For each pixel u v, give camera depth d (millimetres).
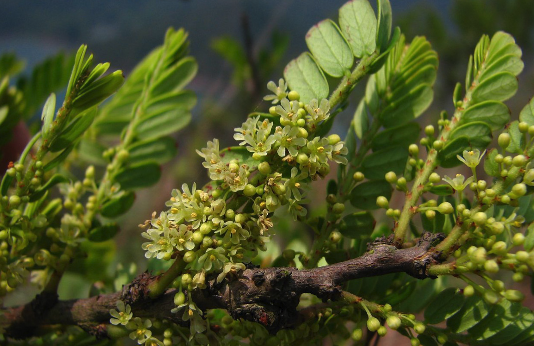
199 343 145
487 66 163
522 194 138
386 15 149
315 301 170
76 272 201
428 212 147
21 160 154
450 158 155
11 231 156
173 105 193
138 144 189
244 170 140
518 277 132
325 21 158
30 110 237
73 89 148
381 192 163
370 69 151
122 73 149
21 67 278
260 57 396
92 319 160
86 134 213
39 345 182
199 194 140
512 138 149
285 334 149
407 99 167
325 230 158
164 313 146
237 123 494
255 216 144
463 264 134
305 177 141
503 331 146
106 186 181
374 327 135
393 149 164
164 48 196
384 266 138
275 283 134
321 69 155
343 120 465
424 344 151
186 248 138
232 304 136
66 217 174
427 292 175
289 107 142
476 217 136
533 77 605
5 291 162
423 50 170
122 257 527
